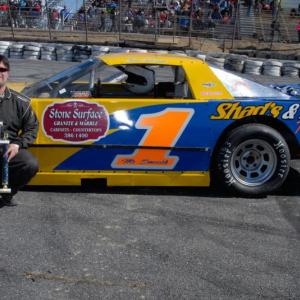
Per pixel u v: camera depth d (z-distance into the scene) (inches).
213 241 151.0
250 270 133.3
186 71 189.0
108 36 853.8
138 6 871.1
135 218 165.8
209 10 852.6
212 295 119.5
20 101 159.6
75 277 125.0
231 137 185.6
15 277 123.6
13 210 167.3
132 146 183.0
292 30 856.3
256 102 187.3
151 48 775.1
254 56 756.6
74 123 180.4
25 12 882.1
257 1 868.0
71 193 186.9
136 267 131.7
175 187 199.8
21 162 159.6
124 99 182.9
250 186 190.7
